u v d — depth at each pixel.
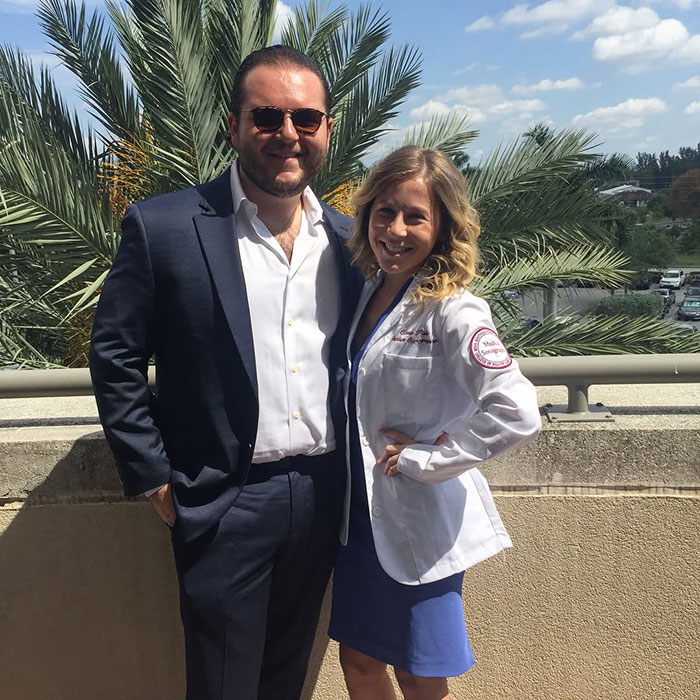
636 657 1.86
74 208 5.25
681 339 5.58
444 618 1.56
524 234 6.42
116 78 7.27
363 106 6.34
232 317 1.47
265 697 1.74
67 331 6.35
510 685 1.91
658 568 1.81
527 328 6.02
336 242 1.66
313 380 1.58
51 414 1.99
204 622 1.54
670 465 1.77
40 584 1.90
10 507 1.87
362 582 1.61
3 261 6.02
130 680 1.96
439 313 1.48
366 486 1.55
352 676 1.71
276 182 1.53
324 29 6.99
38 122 6.40
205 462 1.53
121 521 1.86
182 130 5.96
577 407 1.82
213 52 6.78
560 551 1.83
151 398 1.60
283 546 1.58
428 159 1.46
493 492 1.83
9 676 1.95
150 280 1.45
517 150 6.55
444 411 1.52
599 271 5.97
